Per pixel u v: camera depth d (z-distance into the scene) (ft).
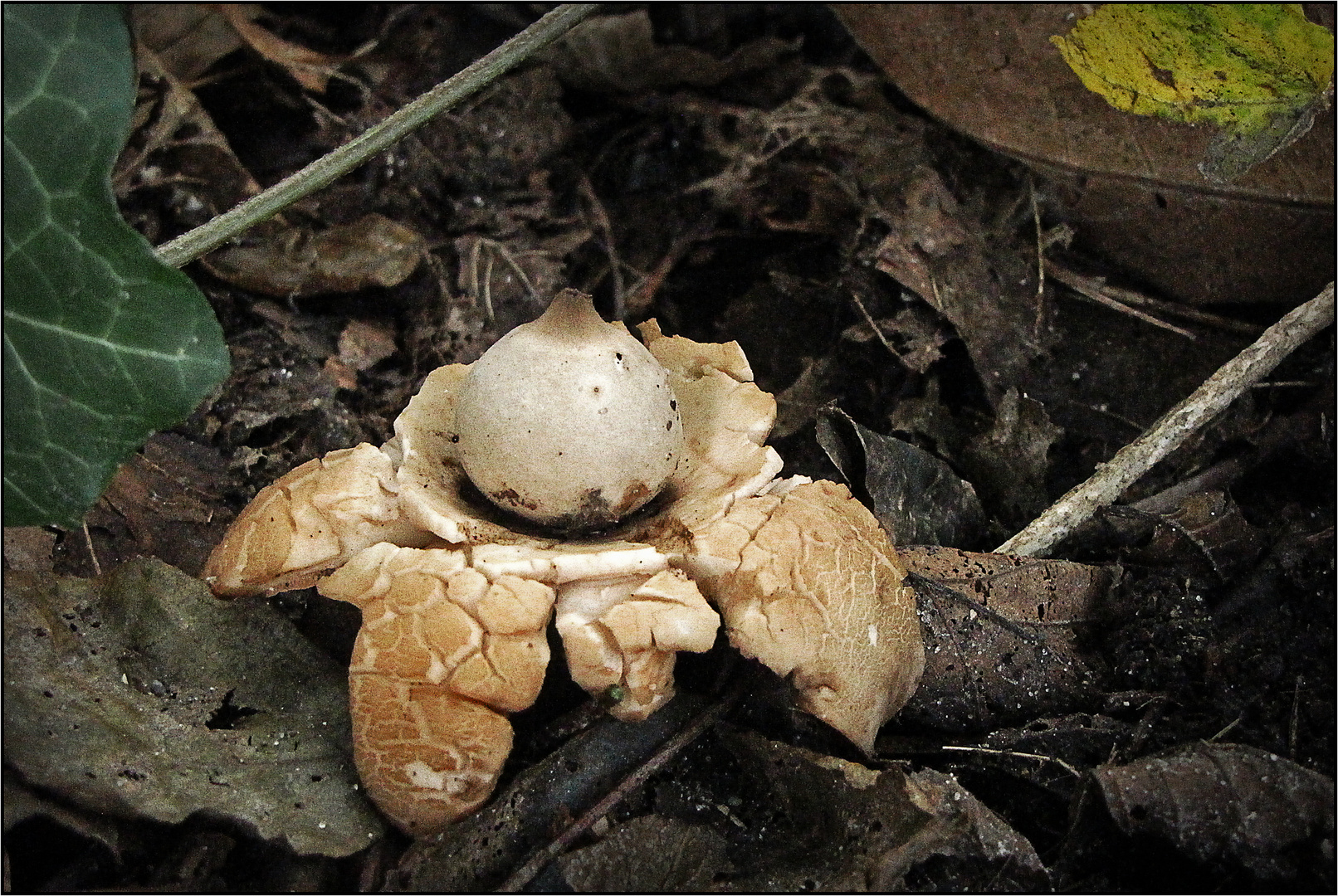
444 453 0.95
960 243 1.13
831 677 0.88
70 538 0.97
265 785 0.89
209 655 0.92
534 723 0.95
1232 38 1.04
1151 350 1.11
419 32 1.24
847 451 1.02
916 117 1.20
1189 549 1.00
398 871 0.88
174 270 0.86
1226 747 0.90
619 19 1.21
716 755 0.93
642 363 0.89
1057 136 1.12
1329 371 1.07
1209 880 0.89
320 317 1.12
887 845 0.87
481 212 1.18
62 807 0.87
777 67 1.26
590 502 0.89
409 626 0.87
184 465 1.02
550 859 0.88
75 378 0.87
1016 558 0.97
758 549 0.88
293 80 1.21
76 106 0.85
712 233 1.19
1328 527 1.01
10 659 0.89
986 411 1.10
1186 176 1.09
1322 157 1.05
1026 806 0.93
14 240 0.86
